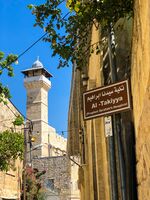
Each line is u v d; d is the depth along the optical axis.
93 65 12.52
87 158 17.66
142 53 4.41
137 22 4.72
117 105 5.63
